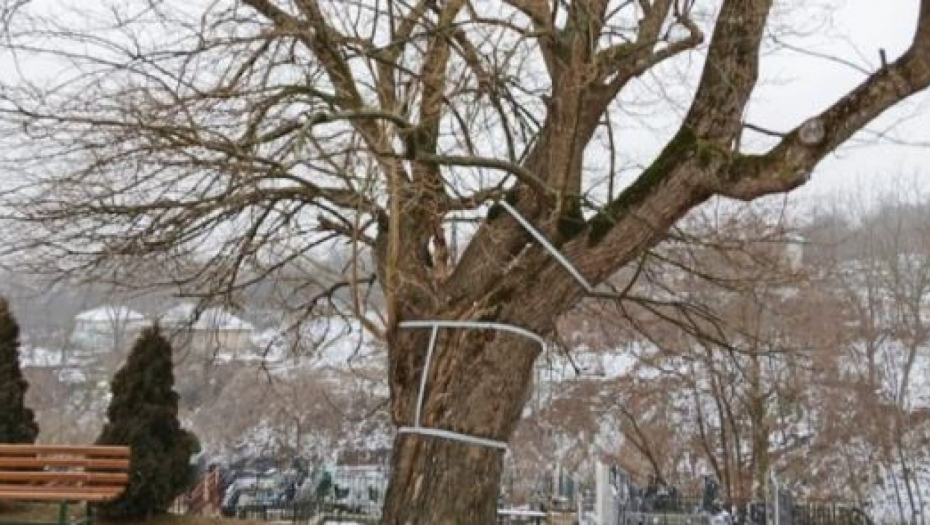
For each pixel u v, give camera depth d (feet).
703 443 73.61
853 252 89.81
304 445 69.77
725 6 20.44
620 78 22.48
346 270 24.16
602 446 76.64
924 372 91.81
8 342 48.03
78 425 62.39
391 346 19.93
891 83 18.53
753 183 18.65
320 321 30.66
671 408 79.05
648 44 21.68
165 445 45.44
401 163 19.94
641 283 36.24
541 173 20.53
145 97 20.43
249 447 71.00
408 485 18.62
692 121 19.89
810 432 80.12
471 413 18.58
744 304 56.54
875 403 81.15
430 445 18.66
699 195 19.39
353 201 20.54
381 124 18.93
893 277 89.04
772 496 58.49
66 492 33.58
